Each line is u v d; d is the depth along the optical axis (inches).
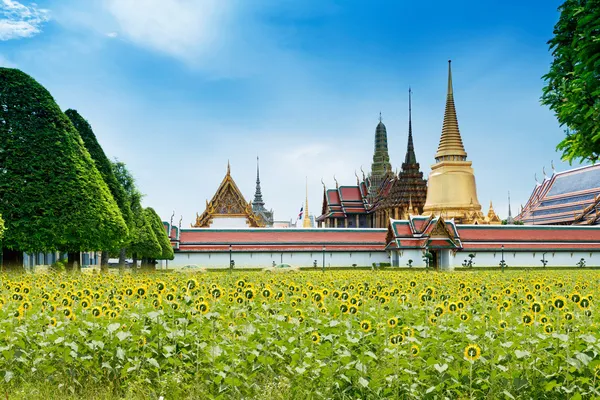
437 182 4357.8
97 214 1593.3
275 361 445.7
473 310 626.2
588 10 526.0
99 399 397.7
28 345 450.6
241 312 547.5
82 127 1961.1
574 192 4662.9
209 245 3341.5
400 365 402.9
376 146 6181.1
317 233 3511.3
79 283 971.3
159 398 380.5
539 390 389.4
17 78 1581.0
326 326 498.3
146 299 644.7
